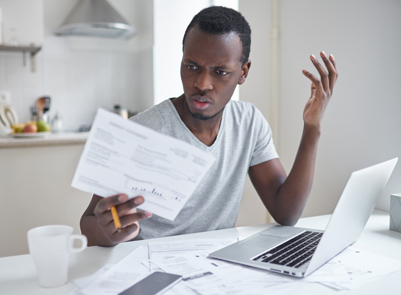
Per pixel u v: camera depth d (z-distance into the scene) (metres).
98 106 3.61
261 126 1.26
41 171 2.42
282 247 0.88
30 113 3.35
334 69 1.04
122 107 3.68
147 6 3.38
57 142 2.43
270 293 0.68
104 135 0.71
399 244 0.95
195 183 0.76
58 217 2.47
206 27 0.93
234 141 1.21
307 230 1.03
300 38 1.60
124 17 3.51
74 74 3.50
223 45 0.92
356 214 0.85
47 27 3.37
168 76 3.31
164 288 0.69
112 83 3.63
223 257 0.82
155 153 0.73
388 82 1.25
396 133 1.24
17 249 2.40
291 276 0.75
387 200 1.28
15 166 2.36
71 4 3.42
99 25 3.14
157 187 0.77
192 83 0.96
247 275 0.75
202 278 0.74
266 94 1.79
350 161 1.41
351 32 1.37
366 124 1.34
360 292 0.69
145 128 0.71
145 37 3.46
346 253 0.87
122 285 0.70
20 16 3.08
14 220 2.38
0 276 0.76
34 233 0.73
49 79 3.41
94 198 1.00
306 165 1.09
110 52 3.61
